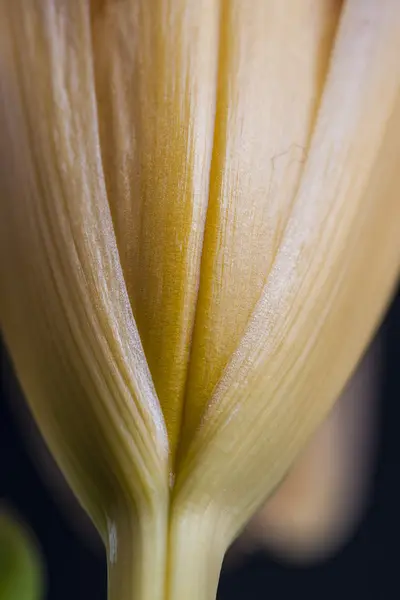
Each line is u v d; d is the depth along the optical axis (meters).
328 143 0.09
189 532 0.08
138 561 0.08
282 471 0.09
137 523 0.08
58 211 0.09
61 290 0.09
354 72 0.09
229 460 0.08
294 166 0.09
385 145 0.09
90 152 0.09
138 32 0.09
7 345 0.09
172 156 0.08
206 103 0.09
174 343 0.08
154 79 0.09
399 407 0.21
